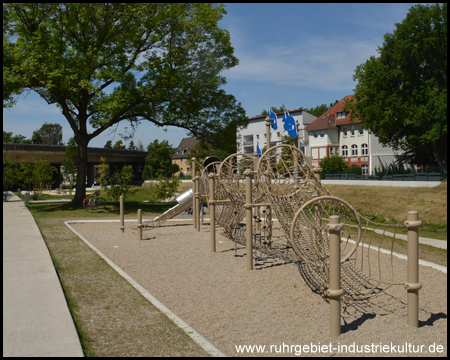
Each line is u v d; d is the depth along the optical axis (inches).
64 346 148.3
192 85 860.6
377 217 1018.1
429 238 592.7
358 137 2150.6
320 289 240.8
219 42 888.3
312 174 279.9
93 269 284.0
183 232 509.7
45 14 779.4
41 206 966.4
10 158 2007.9
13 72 737.6
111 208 892.0
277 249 378.0
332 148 2272.4
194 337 163.6
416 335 175.2
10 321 174.2
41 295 213.2
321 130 2292.1
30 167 1622.8
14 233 459.5
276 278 271.4
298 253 216.1
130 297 217.5
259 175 323.0
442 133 1277.1
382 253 360.5
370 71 1462.8
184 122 949.8
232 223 426.6
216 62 877.8
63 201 1128.8
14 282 239.3
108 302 208.1
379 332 178.4
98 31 824.3
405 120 1385.3
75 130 892.0
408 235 187.3
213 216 374.6
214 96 905.5
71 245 387.5
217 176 417.1
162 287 250.8
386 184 1314.0
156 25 818.2
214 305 215.2
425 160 1640.0
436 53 1343.5
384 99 1408.7
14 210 823.1
